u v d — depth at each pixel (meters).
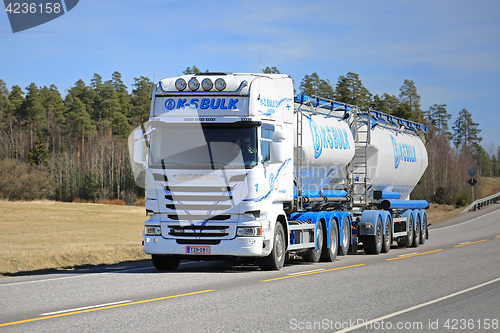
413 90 135.62
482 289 10.85
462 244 23.41
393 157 23.30
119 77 154.38
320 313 8.27
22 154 112.56
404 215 23.73
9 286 10.70
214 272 13.44
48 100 146.12
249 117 13.05
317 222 16.16
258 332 7.00
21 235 31.84
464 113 178.00
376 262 16.45
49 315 7.88
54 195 101.69
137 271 13.84
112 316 7.83
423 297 9.88
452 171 114.75
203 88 13.24
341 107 19.77
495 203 68.75
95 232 35.31
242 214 12.90
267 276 12.60
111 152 112.12
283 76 15.06
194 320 7.62
